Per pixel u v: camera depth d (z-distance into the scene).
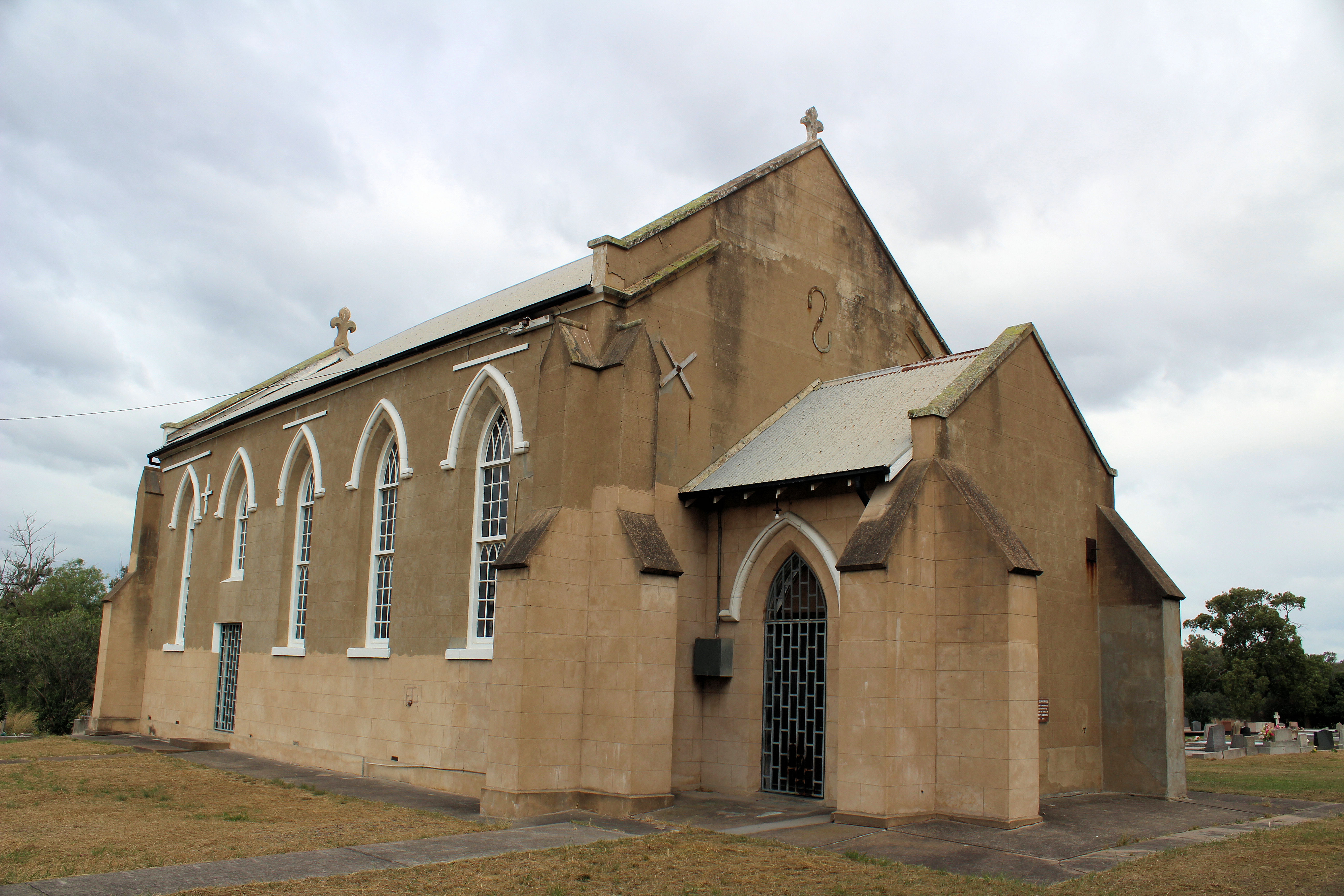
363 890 11.18
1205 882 11.77
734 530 20.31
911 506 16.44
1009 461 19.05
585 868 12.34
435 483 23.08
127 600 36.97
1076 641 20.28
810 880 11.78
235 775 23.31
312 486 29.02
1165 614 20.05
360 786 21.56
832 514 18.45
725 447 21.92
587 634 18.19
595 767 17.59
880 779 15.40
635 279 20.50
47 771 23.89
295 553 28.84
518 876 11.90
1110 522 21.16
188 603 34.59
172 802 18.88
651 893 11.16
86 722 38.59
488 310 27.27
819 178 25.92
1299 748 39.59
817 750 18.39
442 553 22.50
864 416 20.88
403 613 23.31
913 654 16.09
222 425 33.16
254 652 29.22
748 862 12.77
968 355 21.94
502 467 21.81
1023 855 13.42
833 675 18.17
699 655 20.06
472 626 21.66
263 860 12.83
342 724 24.73
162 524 38.00
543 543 17.80
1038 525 19.66
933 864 12.82
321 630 26.19
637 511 18.72
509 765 17.12
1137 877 12.07
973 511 16.38
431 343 23.39
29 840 14.52
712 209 22.61
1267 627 81.44
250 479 31.34
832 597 18.30
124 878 11.71
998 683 15.64
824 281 25.50
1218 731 35.28
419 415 24.02
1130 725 20.19
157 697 35.66
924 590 16.45
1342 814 17.77
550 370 19.22
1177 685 20.11
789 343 24.12
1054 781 19.16
